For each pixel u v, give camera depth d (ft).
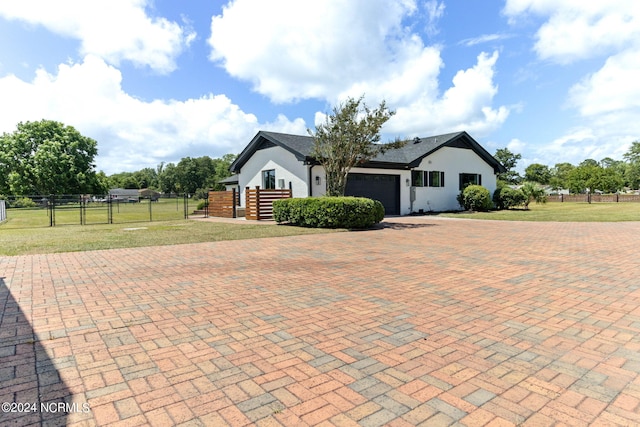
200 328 11.30
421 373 8.30
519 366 8.61
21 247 28.60
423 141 78.43
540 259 22.91
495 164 81.82
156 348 9.78
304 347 9.81
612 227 42.91
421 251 26.37
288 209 46.80
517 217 58.65
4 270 20.17
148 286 16.57
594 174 160.15
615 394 7.31
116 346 9.91
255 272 19.49
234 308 13.32
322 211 42.37
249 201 57.67
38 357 9.20
